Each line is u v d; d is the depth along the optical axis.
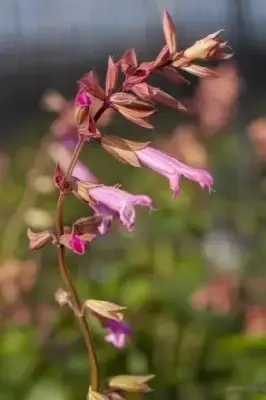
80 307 0.51
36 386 0.71
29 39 1.74
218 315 0.77
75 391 0.71
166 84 1.09
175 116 1.20
